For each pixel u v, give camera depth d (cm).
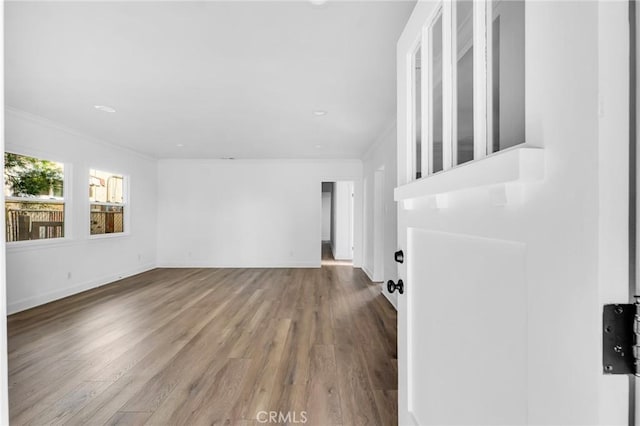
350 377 228
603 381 42
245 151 630
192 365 246
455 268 85
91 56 246
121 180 608
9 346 284
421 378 109
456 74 88
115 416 185
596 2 42
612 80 42
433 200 94
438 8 98
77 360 255
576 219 45
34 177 420
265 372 235
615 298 42
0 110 62
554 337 49
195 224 725
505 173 54
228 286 530
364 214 692
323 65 261
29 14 193
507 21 66
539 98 53
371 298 454
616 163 42
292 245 727
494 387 68
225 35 217
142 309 398
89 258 511
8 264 381
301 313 382
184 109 372
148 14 194
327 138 518
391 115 393
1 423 64
